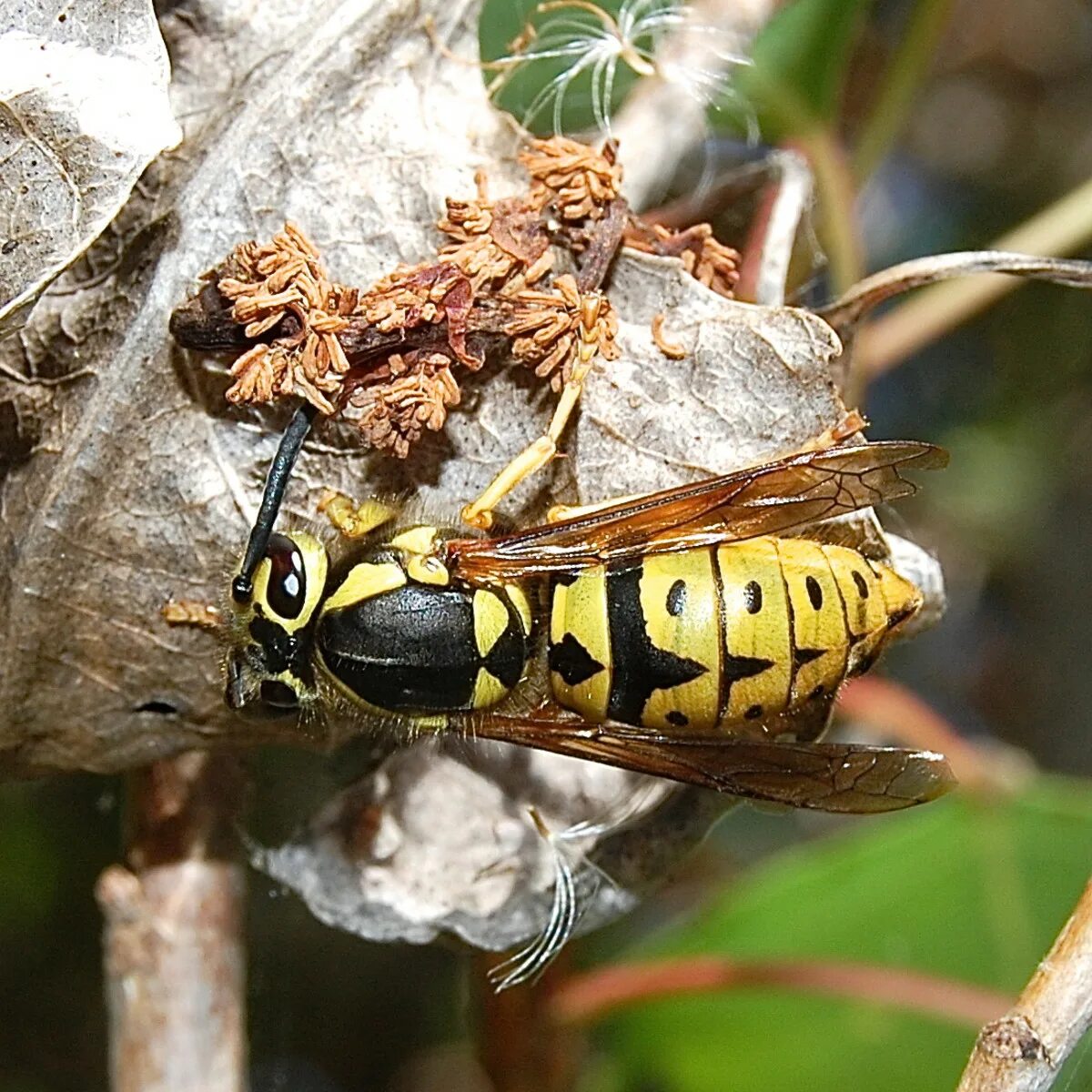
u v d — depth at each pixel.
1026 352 0.19
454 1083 0.19
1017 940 0.16
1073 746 0.20
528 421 0.15
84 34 0.14
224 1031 0.15
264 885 0.17
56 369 0.14
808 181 0.15
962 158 0.21
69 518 0.14
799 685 0.15
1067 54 0.21
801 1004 0.16
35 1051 0.19
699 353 0.14
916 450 0.14
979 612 0.20
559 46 0.15
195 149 0.14
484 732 0.15
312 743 0.15
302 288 0.14
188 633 0.15
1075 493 0.20
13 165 0.14
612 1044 0.16
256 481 0.15
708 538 0.15
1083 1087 0.15
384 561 0.15
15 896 0.18
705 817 0.15
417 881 0.15
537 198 0.14
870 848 0.16
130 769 0.15
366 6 0.14
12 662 0.15
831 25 0.15
